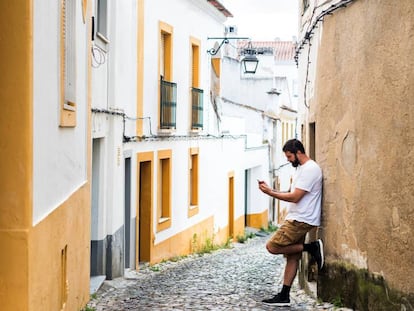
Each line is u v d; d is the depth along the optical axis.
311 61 12.71
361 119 9.23
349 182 9.73
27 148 6.68
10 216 6.66
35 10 6.95
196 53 24.22
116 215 15.53
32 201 6.82
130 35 16.95
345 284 9.98
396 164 8.12
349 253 9.79
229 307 10.98
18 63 6.66
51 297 7.89
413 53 7.68
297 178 10.89
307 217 10.87
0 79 6.66
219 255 23.52
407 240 7.85
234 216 30.69
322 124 11.09
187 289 13.55
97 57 14.05
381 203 8.58
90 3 11.63
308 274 12.51
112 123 15.17
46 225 7.52
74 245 9.96
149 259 19.12
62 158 8.84
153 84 19.33
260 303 11.29
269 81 41.00
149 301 11.95
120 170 15.96
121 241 16.00
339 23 10.23
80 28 10.55
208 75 25.66
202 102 24.55
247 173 35.50
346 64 9.88
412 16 7.70
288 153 11.05
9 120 6.67
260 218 35.97
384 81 8.45
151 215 19.23
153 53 19.27
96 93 14.05
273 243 10.98
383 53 8.46
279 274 16.64
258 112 36.16
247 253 24.44
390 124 8.29
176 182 21.84
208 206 26.00
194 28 23.62
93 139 14.54
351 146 9.64
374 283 8.86
